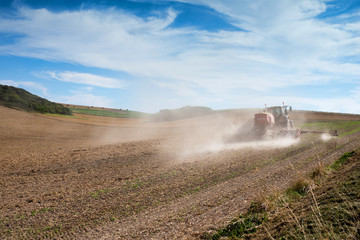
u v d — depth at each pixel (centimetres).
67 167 1490
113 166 1504
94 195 960
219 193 859
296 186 718
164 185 1050
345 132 2742
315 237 329
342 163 934
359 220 327
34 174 1324
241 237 450
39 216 772
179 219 656
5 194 997
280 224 436
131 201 877
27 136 2870
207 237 506
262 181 927
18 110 4750
